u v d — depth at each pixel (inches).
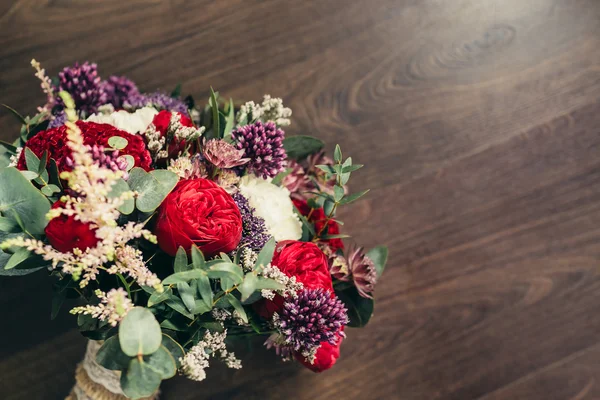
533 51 38.3
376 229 35.1
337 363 33.6
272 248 20.3
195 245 19.7
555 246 36.3
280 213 22.6
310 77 36.0
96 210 18.3
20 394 31.1
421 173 36.0
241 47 35.5
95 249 18.7
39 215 19.5
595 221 36.8
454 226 35.7
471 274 35.5
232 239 20.4
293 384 33.1
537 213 36.5
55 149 20.1
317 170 27.2
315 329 21.2
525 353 35.1
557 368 35.2
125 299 19.4
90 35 34.1
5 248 19.2
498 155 36.8
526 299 35.6
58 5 34.0
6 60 33.2
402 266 35.0
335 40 36.5
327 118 35.8
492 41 38.1
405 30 37.4
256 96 35.3
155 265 21.4
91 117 22.3
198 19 35.2
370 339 34.1
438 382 34.3
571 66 38.5
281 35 36.0
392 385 33.9
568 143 37.5
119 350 19.4
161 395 31.8
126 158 20.0
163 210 20.2
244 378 32.7
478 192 36.3
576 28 38.9
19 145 24.0
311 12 36.5
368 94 36.3
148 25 34.7
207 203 20.4
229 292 20.9
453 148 36.5
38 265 20.4
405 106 36.6
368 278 24.0
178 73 34.7
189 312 20.7
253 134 22.1
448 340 34.7
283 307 21.5
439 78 37.2
